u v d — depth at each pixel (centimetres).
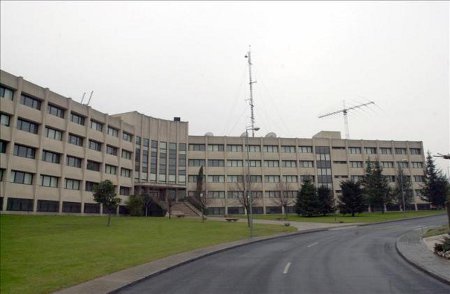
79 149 5878
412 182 9175
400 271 1465
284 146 8744
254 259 1858
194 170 8131
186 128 8006
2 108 4659
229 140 8456
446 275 1298
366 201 7688
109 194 4059
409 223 4969
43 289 1198
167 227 3900
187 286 1225
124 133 6994
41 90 5219
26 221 4038
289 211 8350
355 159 9038
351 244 2555
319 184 8681
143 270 1509
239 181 8150
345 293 1088
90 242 2580
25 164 4950
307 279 1306
